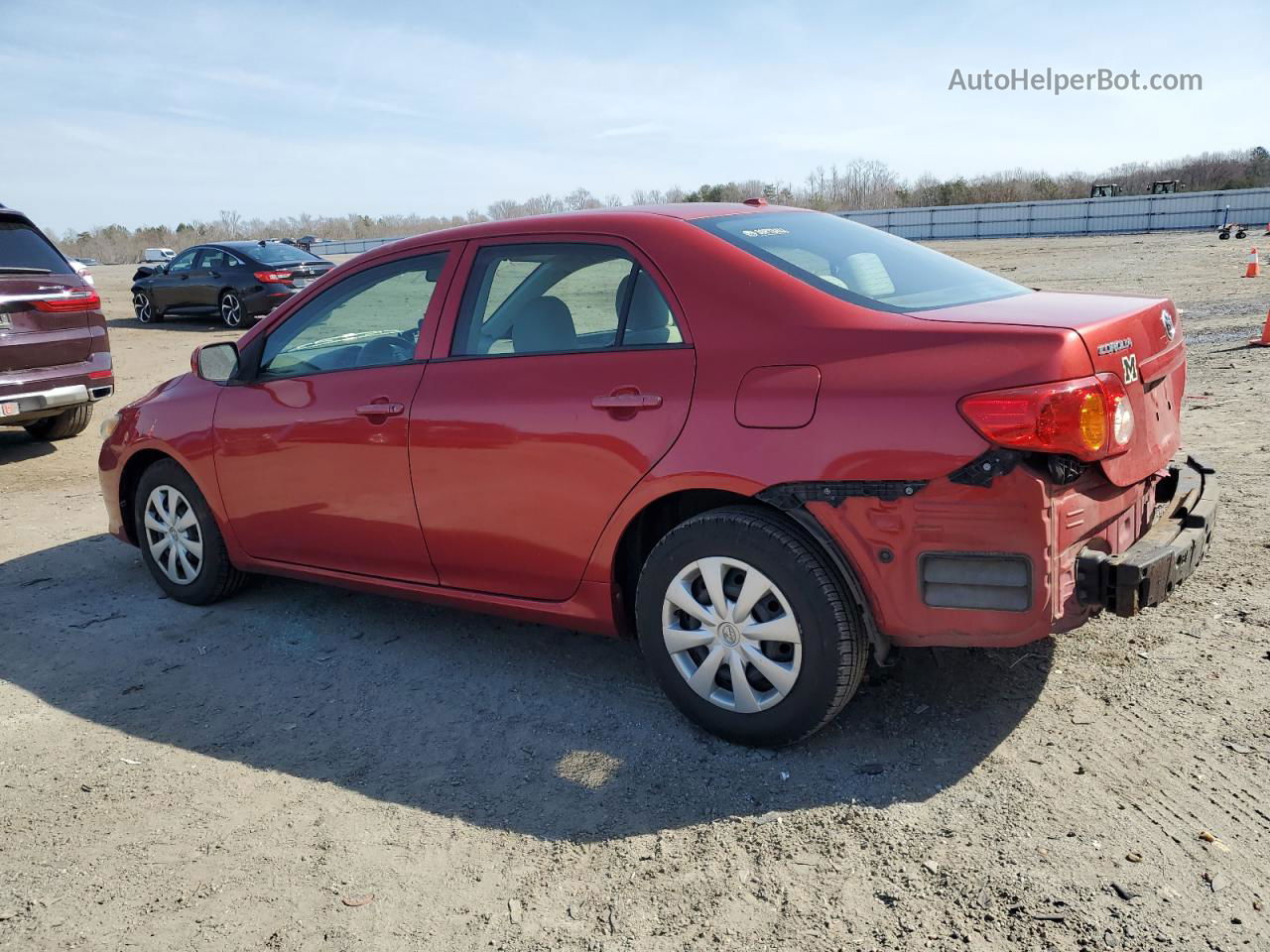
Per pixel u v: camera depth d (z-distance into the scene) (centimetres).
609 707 368
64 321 823
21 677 424
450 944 249
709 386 315
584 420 338
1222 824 271
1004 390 271
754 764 321
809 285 317
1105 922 238
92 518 670
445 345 385
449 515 381
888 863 266
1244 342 1050
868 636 305
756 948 240
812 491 297
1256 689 338
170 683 412
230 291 1828
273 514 446
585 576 353
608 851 282
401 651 432
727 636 322
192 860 289
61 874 285
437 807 311
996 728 328
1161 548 295
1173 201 4100
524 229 377
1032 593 276
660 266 337
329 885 275
